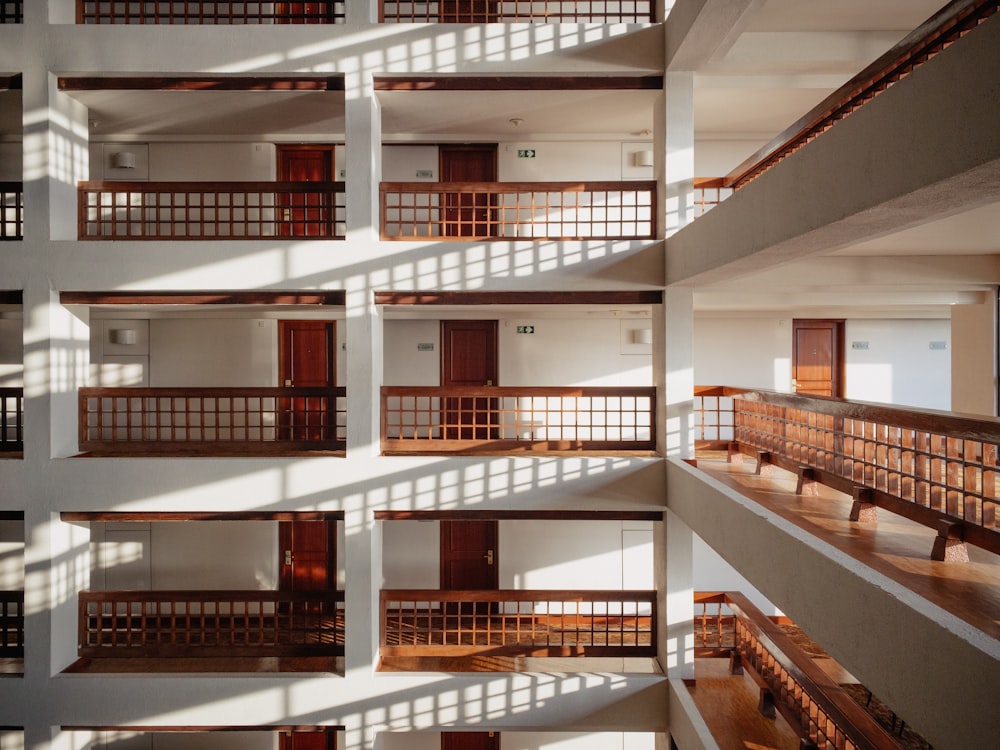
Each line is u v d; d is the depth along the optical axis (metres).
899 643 3.47
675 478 8.01
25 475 8.22
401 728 8.21
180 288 8.27
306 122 9.62
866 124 3.68
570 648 8.50
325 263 8.30
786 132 6.58
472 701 8.25
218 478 8.30
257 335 10.80
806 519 5.64
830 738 6.47
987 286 7.94
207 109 9.09
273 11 9.74
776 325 11.41
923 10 7.30
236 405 10.74
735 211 5.84
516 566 11.09
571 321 11.23
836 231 4.38
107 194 10.22
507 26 8.17
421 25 8.20
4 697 8.12
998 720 2.70
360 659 8.23
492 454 8.60
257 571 10.76
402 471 8.35
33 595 8.16
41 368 8.20
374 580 8.45
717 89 8.48
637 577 11.06
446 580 11.23
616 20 9.76
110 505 8.26
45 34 8.15
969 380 8.66
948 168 2.94
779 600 5.07
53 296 8.26
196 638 9.75
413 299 8.41
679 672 8.30
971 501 4.49
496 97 8.67
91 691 8.15
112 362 10.81
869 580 3.80
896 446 5.23
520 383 11.23
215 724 8.19
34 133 8.16
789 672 6.75
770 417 8.01
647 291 8.49
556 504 8.45
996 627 3.42
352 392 8.36
